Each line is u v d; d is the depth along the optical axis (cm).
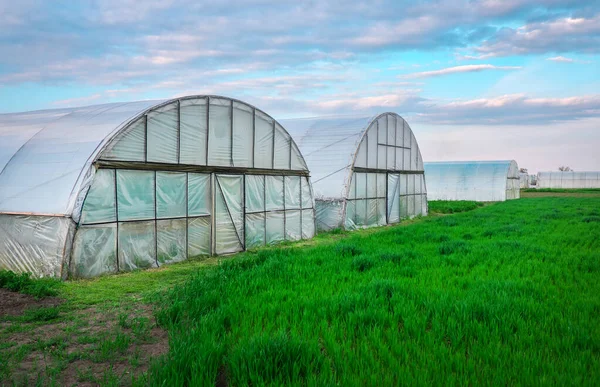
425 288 892
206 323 687
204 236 1514
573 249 1380
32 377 570
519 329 656
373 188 2441
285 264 1145
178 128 1425
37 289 955
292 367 534
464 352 587
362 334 645
